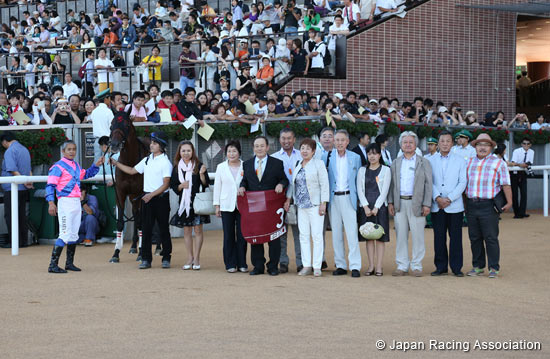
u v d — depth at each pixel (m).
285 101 17.39
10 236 13.93
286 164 10.52
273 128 16.34
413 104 21.30
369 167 9.99
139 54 22.64
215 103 17.69
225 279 9.59
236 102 17.28
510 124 22.06
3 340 6.27
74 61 23.61
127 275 9.99
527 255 11.98
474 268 10.06
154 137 10.73
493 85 25.08
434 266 10.95
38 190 14.43
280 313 7.32
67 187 10.32
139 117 15.30
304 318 7.09
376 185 9.87
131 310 7.48
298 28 21.94
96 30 26.12
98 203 14.55
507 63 25.33
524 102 34.81
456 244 9.99
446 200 9.87
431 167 9.95
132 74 22.42
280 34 21.12
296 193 9.97
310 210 9.90
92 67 22.27
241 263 10.31
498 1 25.11
